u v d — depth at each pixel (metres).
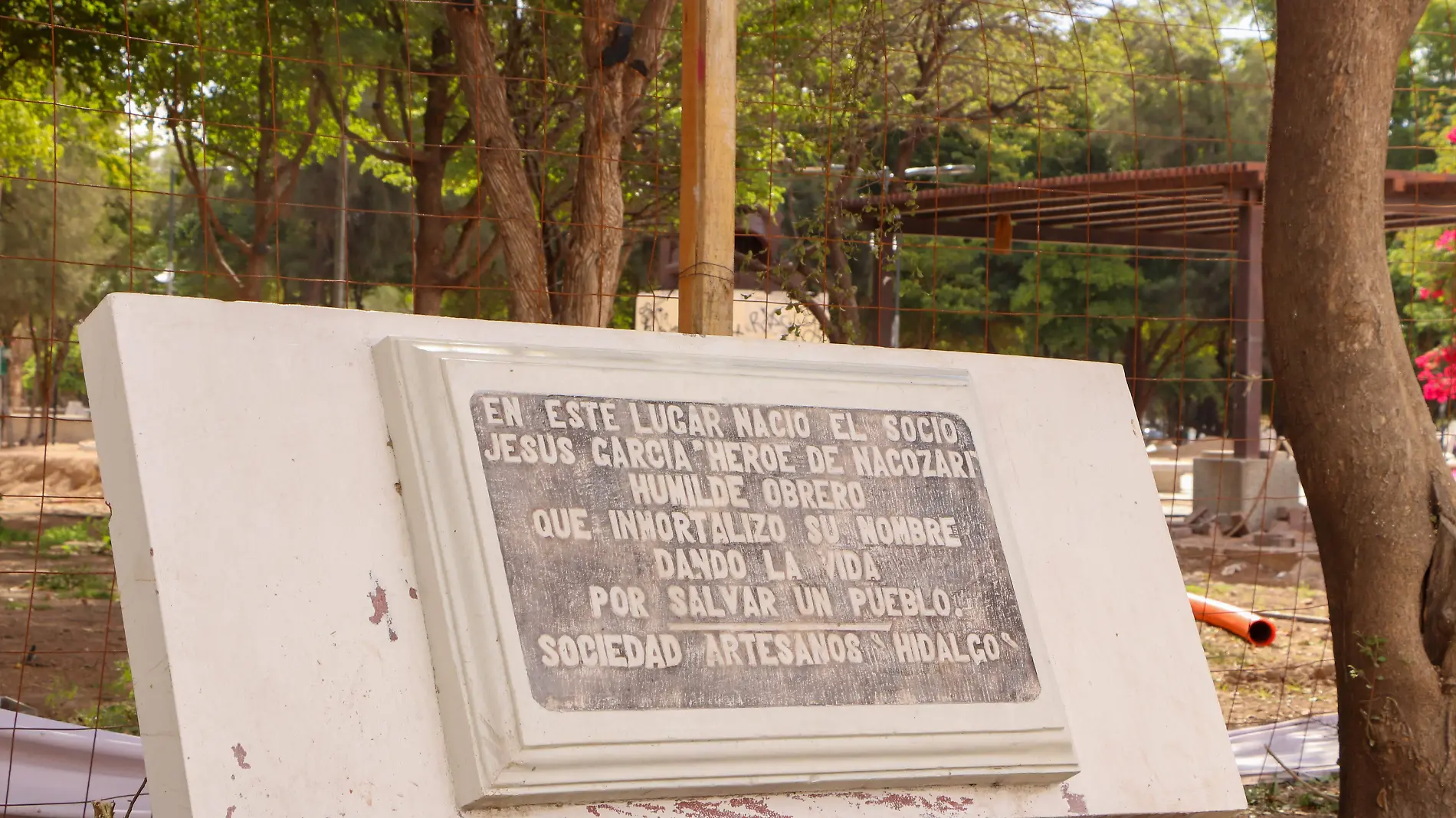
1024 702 3.32
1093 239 18.23
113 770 4.39
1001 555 3.48
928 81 11.91
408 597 2.90
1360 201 4.14
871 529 3.34
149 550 2.70
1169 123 27.19
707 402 3.30
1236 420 16.45
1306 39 4.15
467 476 2.97
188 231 25.98
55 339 4.55
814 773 3.01
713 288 4.09
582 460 3.10
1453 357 12.10
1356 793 4.23
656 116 11.42
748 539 3.18
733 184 4.14
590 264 8.52
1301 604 11.05
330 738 2.70
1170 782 3.49
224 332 2.97
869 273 16.80
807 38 9.90
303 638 2.76
